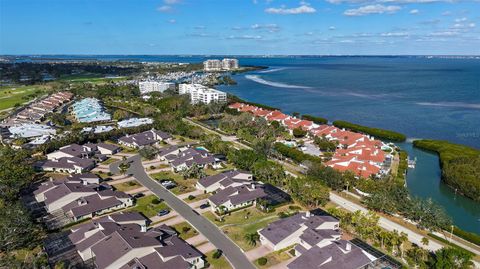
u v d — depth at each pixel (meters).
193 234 90.12
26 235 85.75
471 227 101.00
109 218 91.25
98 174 133.88
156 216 100.06
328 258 73.50
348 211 103.31
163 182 123.50
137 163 147.12
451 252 72.44
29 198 110.38
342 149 163.50
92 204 101.94
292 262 73.75
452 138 192.00
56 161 141.38
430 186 129.50
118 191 110.62
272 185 121.19
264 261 77.19
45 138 177.75
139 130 194.75
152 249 76.44
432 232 92.12
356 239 85.81
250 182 119.06
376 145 169.62
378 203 102.81
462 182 119.94
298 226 86.81
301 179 113.06
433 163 154.50
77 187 109.06
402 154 158.62
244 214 101.50
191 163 137.00
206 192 116.12
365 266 73.50
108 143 171.50
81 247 78.69
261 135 187.25
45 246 81.69
